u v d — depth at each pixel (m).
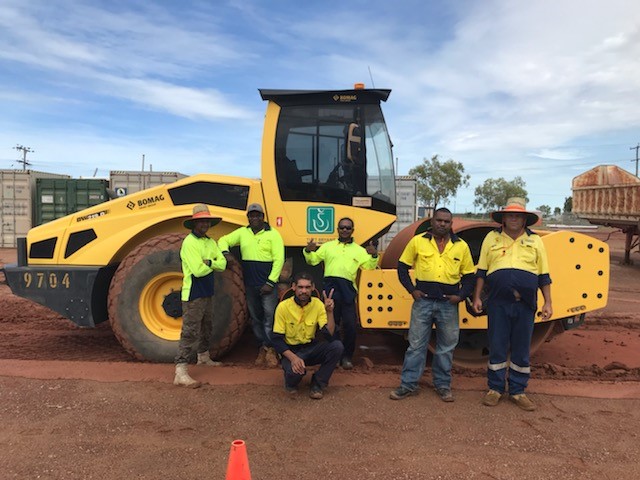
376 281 4.90
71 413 3.81
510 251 4.05
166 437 3.46
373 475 3.02
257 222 5.04
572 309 4.91
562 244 4.86
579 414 3.93
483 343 5.33
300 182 5.34
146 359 5.09
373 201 5.39
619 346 6.29
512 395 4.11
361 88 5.34
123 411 3.86
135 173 16.22
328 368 4.19
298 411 3.92
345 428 3.64
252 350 5.83
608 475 3.05
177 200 5.42
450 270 4.09
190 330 4.45
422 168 43.44
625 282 12.27
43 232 5.37
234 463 2.45
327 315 4.36
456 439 3.50
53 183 16.81
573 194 18.42
